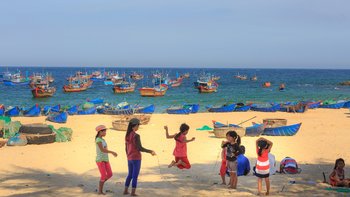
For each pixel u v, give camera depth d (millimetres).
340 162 11578
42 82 88562
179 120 32281
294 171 13352
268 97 63125
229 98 61031
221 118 34031
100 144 10227
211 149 18688
